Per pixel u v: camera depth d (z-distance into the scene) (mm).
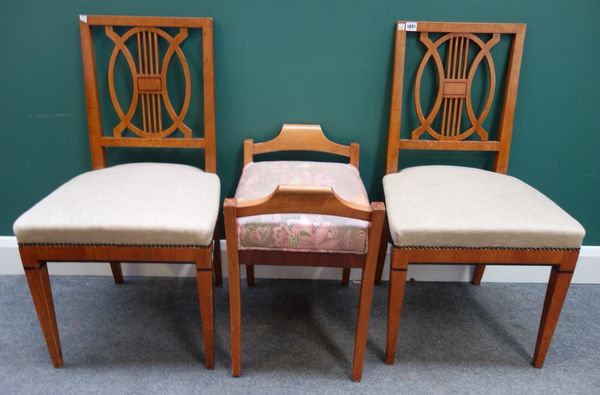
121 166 1519
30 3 1508
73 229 1203
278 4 1521
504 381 1376
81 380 1348
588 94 1618
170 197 1304
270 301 1712
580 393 1338
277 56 1578
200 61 1580
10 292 1719
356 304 1707
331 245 1228
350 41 1561
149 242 1223
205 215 1263
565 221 1260
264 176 1452
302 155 1714
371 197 1756
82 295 1717
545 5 1518
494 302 1735
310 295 1752
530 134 1675
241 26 1542
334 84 1610
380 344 1515
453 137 1591
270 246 1235
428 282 1852
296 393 1319
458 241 1246
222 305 1686
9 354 1435
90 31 1484
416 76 1550
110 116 1640
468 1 1517
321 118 1651
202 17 1505
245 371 1392
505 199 1336
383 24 1542
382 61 1583
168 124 1649
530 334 1575
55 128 1661
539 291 1801
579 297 1760
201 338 1523
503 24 1484
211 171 1598
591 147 1686
